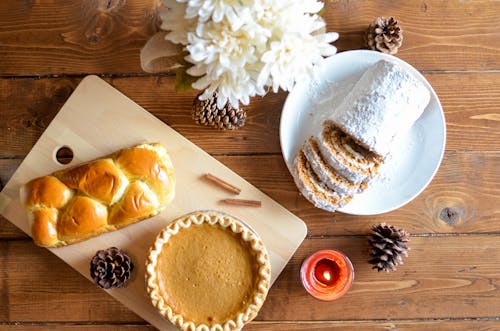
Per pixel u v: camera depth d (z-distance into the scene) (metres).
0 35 1.31
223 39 0.99
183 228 1.26
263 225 1.30
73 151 1.29
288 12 0.99
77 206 1.22
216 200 1.30
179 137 1.30
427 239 1.32
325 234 1.32
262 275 1.25
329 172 1.23
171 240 1.26
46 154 1.29
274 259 1.30
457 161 1.32
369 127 1.18
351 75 1.28
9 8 1.31
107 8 1.31
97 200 1.23
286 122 1.27
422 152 1.29
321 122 1.28
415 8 1.32
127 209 1.22
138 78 1.31
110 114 1.30
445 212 1.32
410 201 1.32
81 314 1.31
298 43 1.01
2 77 1.31
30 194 1.23
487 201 1.32
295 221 1.29
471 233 1.32
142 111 1.30
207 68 1.02
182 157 1.30
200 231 1.27
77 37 1.31
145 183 1.24
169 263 1.26
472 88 1.33
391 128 1.19
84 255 1.28
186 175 1.30
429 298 1.32
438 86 1.32
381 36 1.27
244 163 1.31
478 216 1.32
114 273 1.23
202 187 1.30
